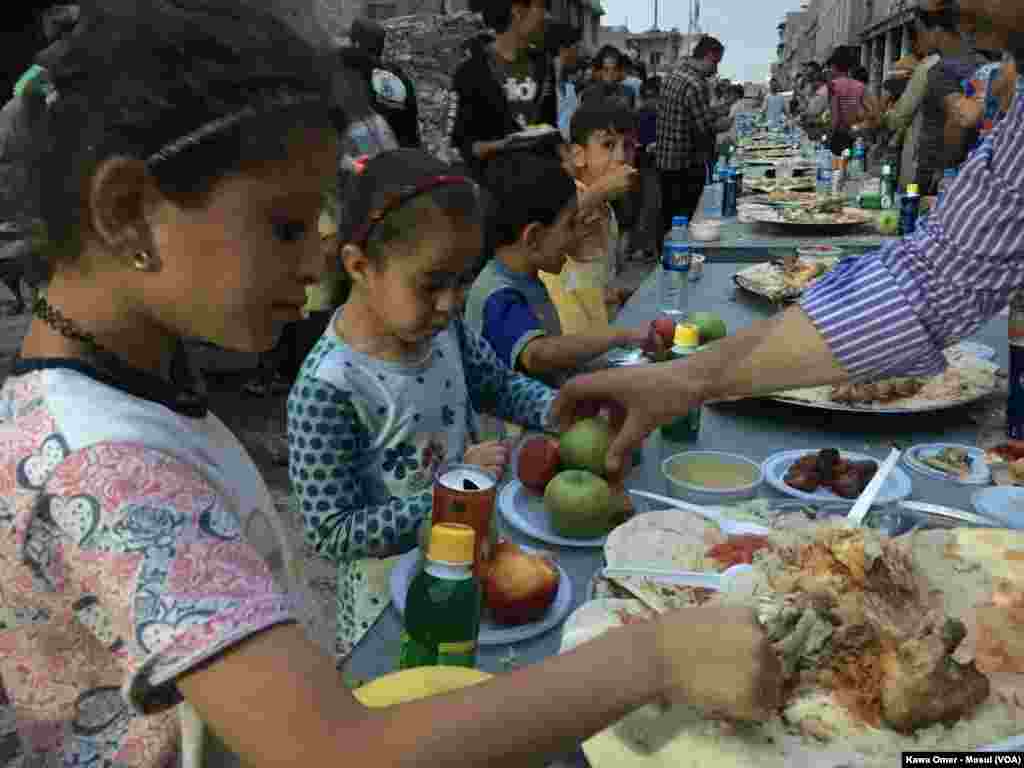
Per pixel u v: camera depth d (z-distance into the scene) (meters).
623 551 1.25
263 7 0.67
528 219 2.14
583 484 1.38
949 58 5.57
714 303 3.04
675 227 3.81
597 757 0.88
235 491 0.86
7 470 0.69
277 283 0.70
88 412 0.70
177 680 0.61
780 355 1.42
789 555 1.09
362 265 1.42
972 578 1.17
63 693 0.75
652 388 1.46
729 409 1.99
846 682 0.96
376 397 1.55
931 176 5.91
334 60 0.71
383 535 1.46
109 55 0.63
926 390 1.95
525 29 4.11
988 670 1.02
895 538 1.19
